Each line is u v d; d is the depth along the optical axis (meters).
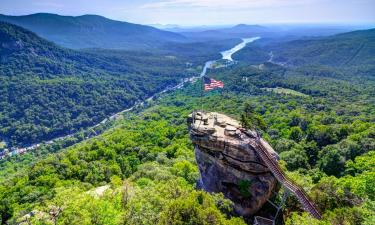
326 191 47.69
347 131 108.44
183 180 69.75
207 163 51.25
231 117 58.66
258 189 45.72
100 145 131.38
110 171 103.56
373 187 46.66
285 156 94.12
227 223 33.53
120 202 47.56
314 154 98.81
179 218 33.47
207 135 49.59
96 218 38.06
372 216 34.03
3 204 87.00
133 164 113.50
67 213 37.69
